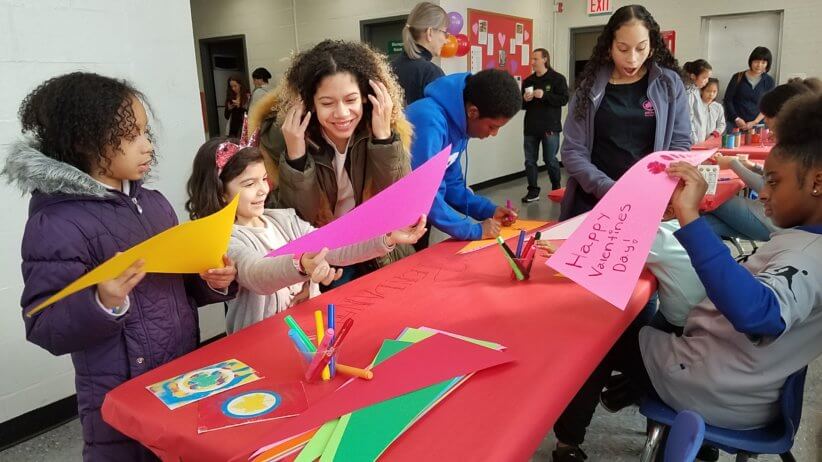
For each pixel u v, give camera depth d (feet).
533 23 27.45
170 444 2.61
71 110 3.35
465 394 2.74
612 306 3.93
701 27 26.61
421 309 3.97
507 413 2.57
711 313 4.10
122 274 2.96
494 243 5.82
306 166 4.95
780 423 3.96
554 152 21.49
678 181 3.84
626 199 3.90
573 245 3.71
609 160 7.23
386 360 3.07
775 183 3.64
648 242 3.57
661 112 6.82
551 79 20.84
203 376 3.09
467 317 3.78
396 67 10.42
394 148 4.93
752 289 3.28
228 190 4.69
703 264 3.44
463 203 6.95
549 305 3.98
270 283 4.13
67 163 3.46
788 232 3.65
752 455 4.24
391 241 4.40
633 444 6.57
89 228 3.53
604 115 7.09
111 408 2.88
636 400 4.97
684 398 4.12
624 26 6.48
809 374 8.00
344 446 2.33
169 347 3.94
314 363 2.95
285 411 2.68
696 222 3.54
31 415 7.14
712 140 16.56
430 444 2.36
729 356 3.83
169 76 8.16
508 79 6.07
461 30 21.47
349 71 4.61
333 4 22.74
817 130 3.37
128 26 7.61
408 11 20.77
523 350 3.23
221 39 26.50
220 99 28.55
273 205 5.47
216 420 2.63
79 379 3.78
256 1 24.85
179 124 8.36
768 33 25.52
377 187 5.24
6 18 6.43
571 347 3.26
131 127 3.48
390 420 2.49
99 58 7.33
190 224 2.94
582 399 5.34
